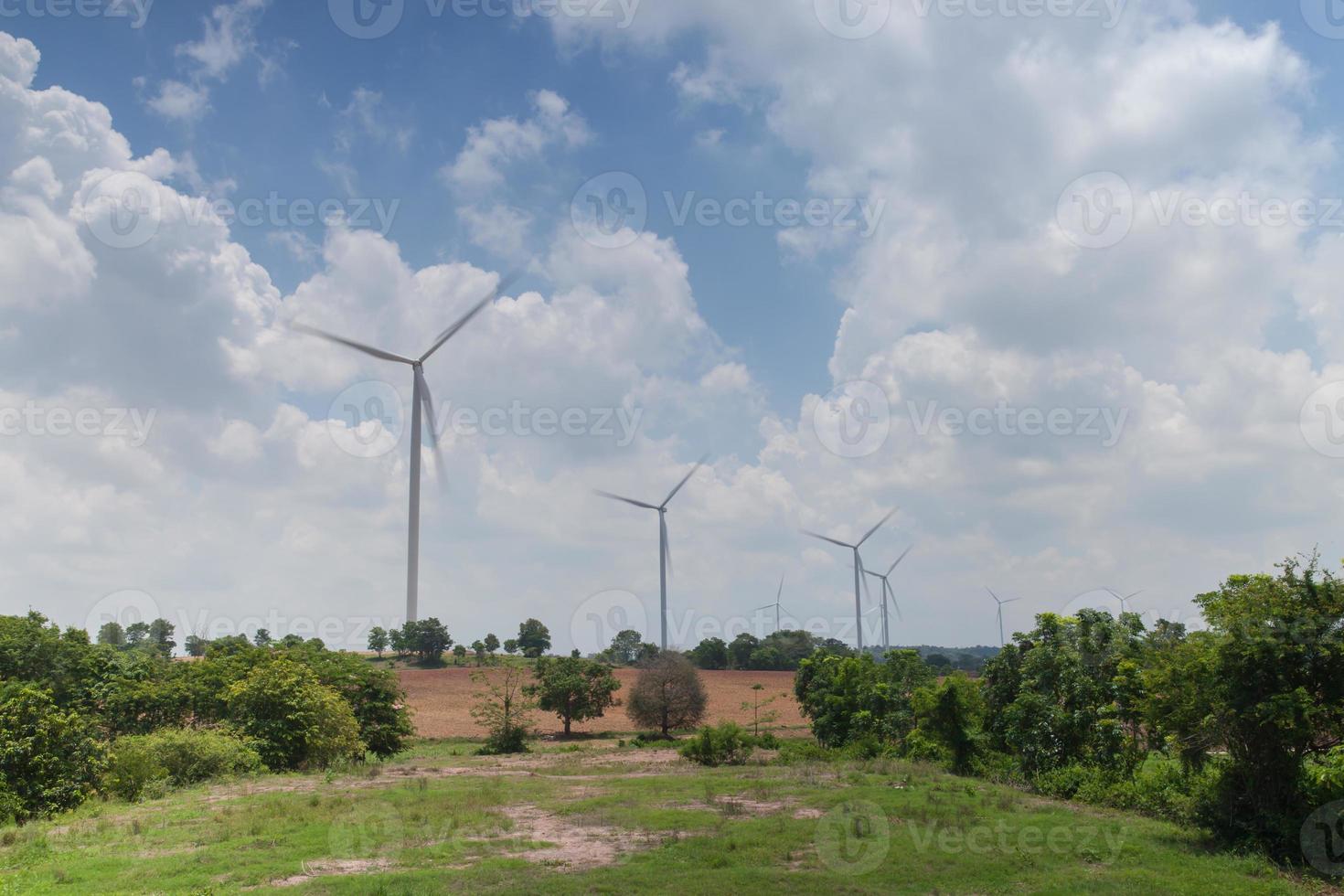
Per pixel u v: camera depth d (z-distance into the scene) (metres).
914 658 47.59
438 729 68.69
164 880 16.42
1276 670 18.77
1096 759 27.59
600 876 16.55
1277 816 18.64
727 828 20.98
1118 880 16.30
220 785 31.39
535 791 28.94
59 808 25.23
